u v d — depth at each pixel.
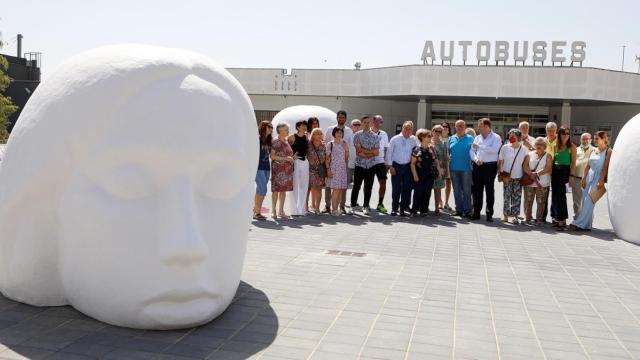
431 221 11.18
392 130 38.19
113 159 4.50
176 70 4.67
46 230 4.92
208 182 4.74
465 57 32.44
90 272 4.66
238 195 5.00
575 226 10.70
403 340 4.85
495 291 6.45
